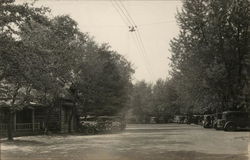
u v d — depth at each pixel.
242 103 49.59
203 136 32.97
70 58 33.19
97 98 42.31
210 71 48.81
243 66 50.91
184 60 51.94
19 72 22.36
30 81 23.70
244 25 50.28
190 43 51.47
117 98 45.59
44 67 23.62
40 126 37.69
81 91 41.19
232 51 50.66
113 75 44.34
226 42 50.62
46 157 17.47
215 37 50.91
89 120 46.91
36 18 22.39
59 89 30.69
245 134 35.81
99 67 41.06
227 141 27.02
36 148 21.53
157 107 102.44
